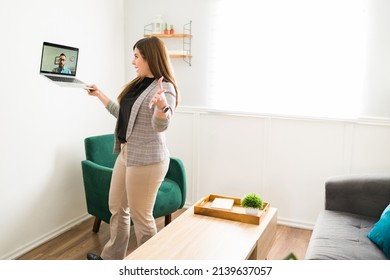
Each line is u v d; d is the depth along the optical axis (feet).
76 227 10.37
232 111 10.82
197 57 11.10
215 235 6.51
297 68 10.06
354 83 9.58
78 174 10.48
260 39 10.32
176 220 7.15
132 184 7.05
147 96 6.81
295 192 10.54
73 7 9.75
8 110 8.21
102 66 11.04
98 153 9.78
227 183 11.31
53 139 9.52
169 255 5.83
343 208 8.21
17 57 8.29
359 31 9.36
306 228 10.51
